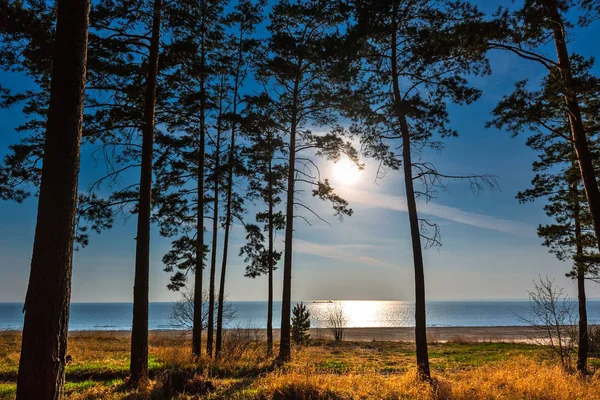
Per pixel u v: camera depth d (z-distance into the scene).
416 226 11.44
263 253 18.83
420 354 10.62
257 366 13.38
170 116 15.12
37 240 5.42
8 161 11.15
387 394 8.59
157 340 24.97
